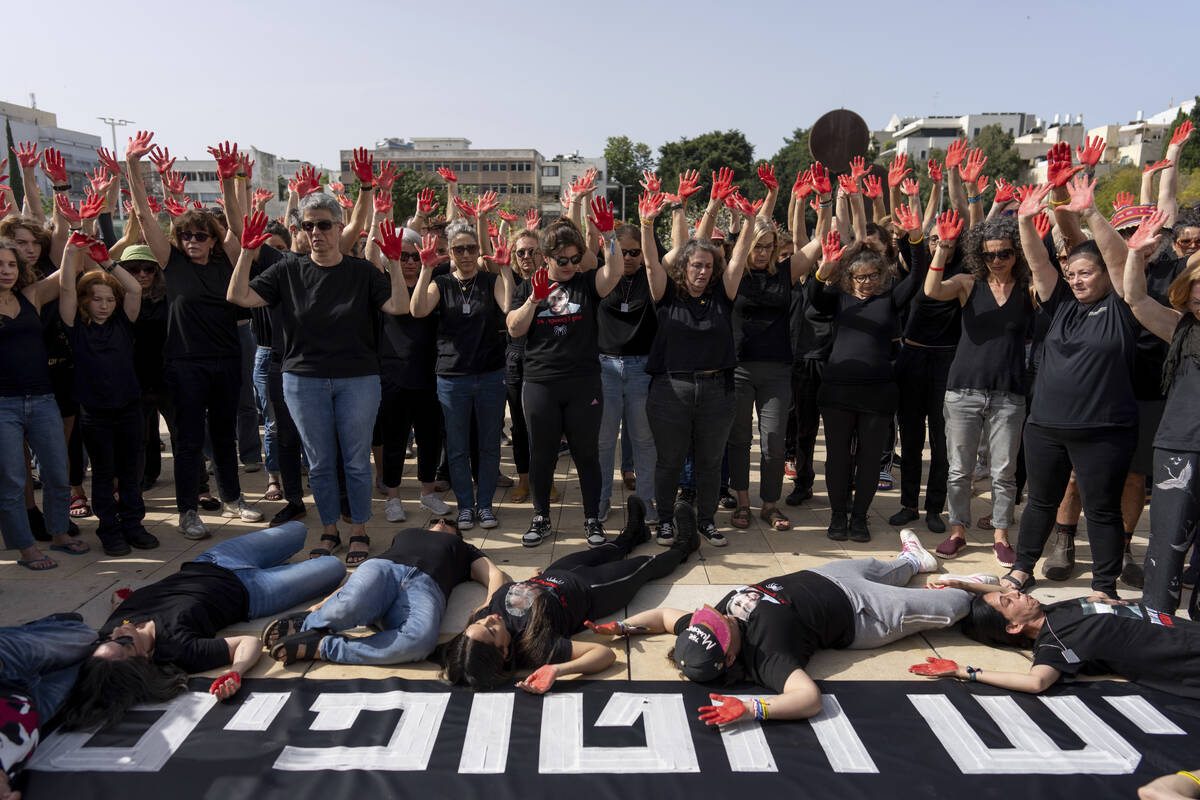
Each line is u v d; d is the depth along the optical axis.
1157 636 3.02
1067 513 4.22
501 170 75.06
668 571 4.11
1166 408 3.38
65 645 2.94
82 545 4.58
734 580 4.16
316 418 4.29
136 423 4.59
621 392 4.96
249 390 6.39
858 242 4.69
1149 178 4.96
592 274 4.61
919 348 4.84
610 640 3.56
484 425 4.95
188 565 3.67
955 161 5.98
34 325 4.24
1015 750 2.70
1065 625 3.13
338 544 4.58
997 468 4.41
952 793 2.49
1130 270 3.36
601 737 2.79
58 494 4.48
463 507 5.04
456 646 3.11
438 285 4.83
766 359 4.80
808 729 2.84
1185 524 3.29
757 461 6.84
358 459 4.36
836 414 4.62
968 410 4.39
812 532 4.96
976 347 4.35
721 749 2.72
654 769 2.61
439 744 2.74
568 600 3.44
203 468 5.50
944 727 2.84
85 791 2.51
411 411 5.24
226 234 4.73
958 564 4.42
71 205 4.83
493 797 2.47
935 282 4.36
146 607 3.32
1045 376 3.80
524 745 2.73
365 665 3.30
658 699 3.04
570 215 5.57
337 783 2.53
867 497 4.70
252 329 5.65
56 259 4.95
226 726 2.84
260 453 6.57
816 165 5.46
